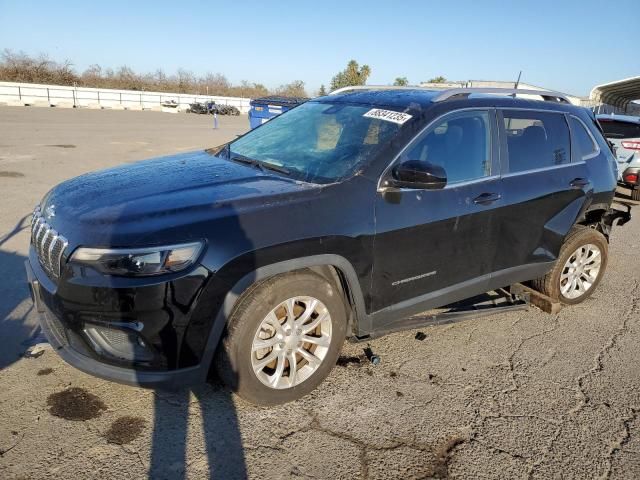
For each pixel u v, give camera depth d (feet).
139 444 8.58
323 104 13.66
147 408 9.53
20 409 9.25
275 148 12.28
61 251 8.43
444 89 12.97
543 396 10.67
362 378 10.93
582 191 14.11
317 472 8.20
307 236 9.09
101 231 8.23
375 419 9.58
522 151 12.89
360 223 9.74
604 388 11.09
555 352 12.61
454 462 8.60
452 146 11.43
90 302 8.09
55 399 9.61
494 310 13.83
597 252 15.46
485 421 9.72
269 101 49.62
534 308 15.35
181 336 8.28
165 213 8.48
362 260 9.92
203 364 8.64
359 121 11.69
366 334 10.75
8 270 15.71
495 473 8.41
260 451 8.59
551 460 8.78
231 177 10.50
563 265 14.55
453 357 12.07
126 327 8.07
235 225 8.57
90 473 7.89
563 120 14.25
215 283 8.32
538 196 12.89
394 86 14.43
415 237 10.60
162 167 11.51
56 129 65.41
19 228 20.17
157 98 167.63
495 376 11.34
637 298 16.57
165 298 8.02
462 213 11.28
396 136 10.62
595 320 14.66
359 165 10.24
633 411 10.29
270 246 8.71
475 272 12.16
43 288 8.82
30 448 8.30
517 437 9.32
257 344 9.11
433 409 9.98
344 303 10.41
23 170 33.55
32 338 11.73
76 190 10.02
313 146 11.61
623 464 8.77
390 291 10.64
